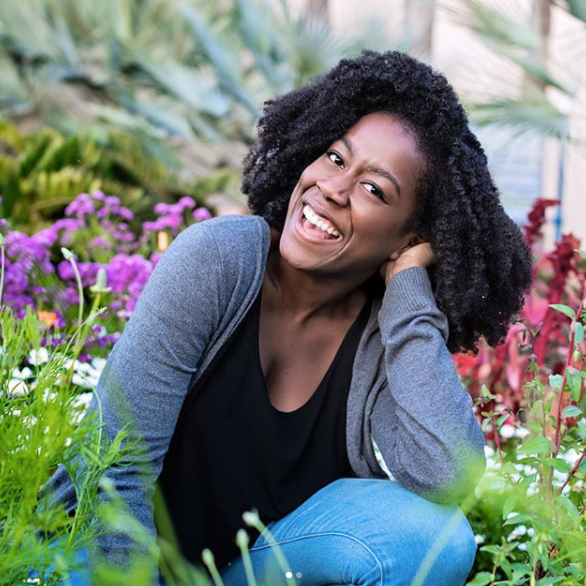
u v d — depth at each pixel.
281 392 1.93
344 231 1.86
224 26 7.79
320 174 1.86
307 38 7.00
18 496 1.25
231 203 7.12
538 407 1.76
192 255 1.77
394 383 1.88
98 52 7.81
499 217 1.97
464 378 2.88
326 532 1.78
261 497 1.89
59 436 1.15
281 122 2.06
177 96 7.32
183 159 7.93
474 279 1.94
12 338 1.36
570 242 2.79
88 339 2.47
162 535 1.82
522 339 1.96
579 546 1.37
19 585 1.19
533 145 7.13
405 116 1.87
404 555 1.71
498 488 1.57
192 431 1.84
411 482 1.84
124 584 1.19
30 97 7.65
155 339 1.73
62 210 4.99
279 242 1.97
